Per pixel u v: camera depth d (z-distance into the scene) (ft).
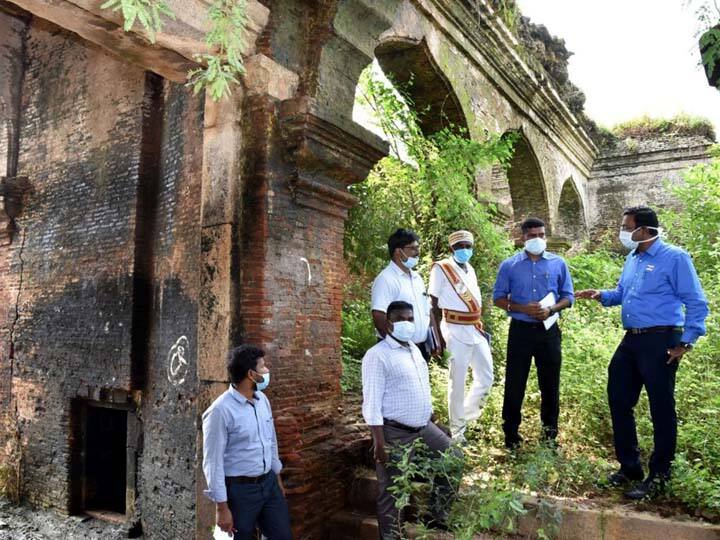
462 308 15.52
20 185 24.59
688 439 14.85
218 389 14.55
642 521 11.64
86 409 22.31
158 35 13.16
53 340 22.76
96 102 22.17
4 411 24.63
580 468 13.89
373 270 24.85
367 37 17.19
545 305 14.62
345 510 15.29
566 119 44.98
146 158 20.16
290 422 14.43
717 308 21.62
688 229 29.55
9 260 25.35
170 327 18.26
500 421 17.52
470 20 28.37
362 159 16.80
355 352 27.02
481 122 30.76
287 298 14.97
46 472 22.62
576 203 55.98
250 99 14.87
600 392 17.63
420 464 12.02
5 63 25.39
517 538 12.56
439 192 24.22
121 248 20.24
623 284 13.61
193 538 16.70
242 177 14.79
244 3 12.45
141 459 19.63
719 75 10.55
